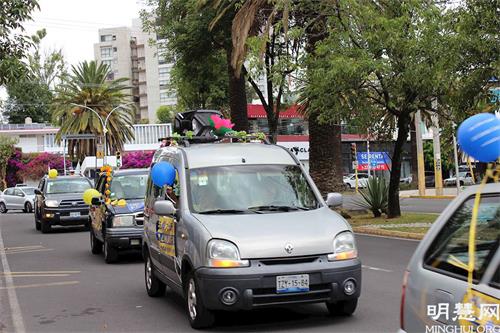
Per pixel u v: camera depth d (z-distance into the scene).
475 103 12.88
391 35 16.11
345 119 18.55
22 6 14.07
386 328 6.80
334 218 7.17
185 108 39.31
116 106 54.41
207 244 6.56
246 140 9.43
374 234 17.16
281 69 18.98
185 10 25.78
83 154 53.94
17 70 14.44
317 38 21.25
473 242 3.54
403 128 19.17
